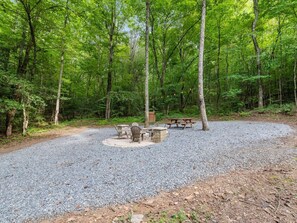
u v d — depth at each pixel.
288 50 13.61
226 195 3.25
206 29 17.45
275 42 15.72
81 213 2.87
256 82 17.78
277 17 15.28
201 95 10.01
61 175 4.46
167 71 22.19
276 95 17.72
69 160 5.71
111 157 5.79
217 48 18.25
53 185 3.90
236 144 6.49
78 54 15.65
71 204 3.13
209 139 7.54
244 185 3.57
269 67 15.12
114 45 19.02
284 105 13.87
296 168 4.16
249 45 18.50
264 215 2.68
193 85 20.84
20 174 4.65
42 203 3.18
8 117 10.76
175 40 19.89
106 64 19.92
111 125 15.28
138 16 18.48
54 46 13.05
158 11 17.98
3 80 9.47
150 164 4.93
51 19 11.84
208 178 3.93
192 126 12.11
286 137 7.12
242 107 18.55
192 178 3.96
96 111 22.39
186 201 3.10
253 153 5.39
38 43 12.80
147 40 11.16
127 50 21.41
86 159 5.71
